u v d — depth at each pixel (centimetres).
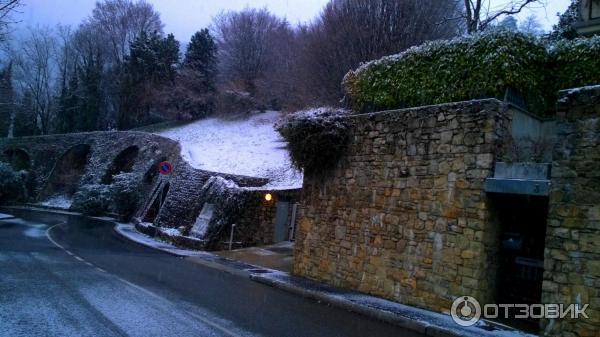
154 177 2864
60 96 5275
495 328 703
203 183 2086
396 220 916
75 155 4091
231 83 4316
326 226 1100
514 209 822
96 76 5028
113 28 5822
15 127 5156
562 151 667
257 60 4569
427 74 975
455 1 2469
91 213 3075
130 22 5872
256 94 4212
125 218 2822
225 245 1648
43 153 4144
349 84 1188
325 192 1119
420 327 712
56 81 5747
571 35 1638
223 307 775
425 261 846
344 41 2525
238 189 1725
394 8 2405
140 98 4762
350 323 734
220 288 966
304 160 1133
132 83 4766
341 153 1078
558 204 662
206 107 4519
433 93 952
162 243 1803
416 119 902
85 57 5706
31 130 5209
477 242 765
